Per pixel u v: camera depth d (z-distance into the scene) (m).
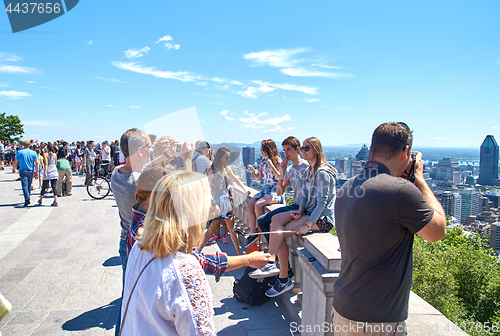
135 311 1.07
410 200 1.37
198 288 1.03
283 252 3.21
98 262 4.77
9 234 6.31
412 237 1.47
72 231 6.54
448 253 6.73
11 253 5.18
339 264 2.12
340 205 1.60
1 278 4.20
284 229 3.19
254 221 4.37
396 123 1.57
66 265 4.65
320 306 2.12
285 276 3.24
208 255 1.42
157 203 1.10
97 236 6.16
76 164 19.39
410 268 1.47
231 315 3.20
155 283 1.04
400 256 1.43
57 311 3.35
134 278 1.13
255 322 3.06
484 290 6.28
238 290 3.41
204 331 0.98
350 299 1.49
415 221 1.39
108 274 4.31
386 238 1.40
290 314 3.14
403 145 1.52
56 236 6.17
